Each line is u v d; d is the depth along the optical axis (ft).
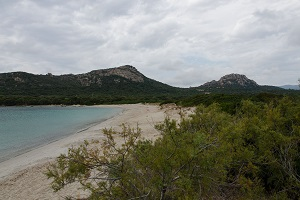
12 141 70.95
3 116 167.94
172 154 10.66
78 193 24.49
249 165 14.24
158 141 12.33
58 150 50.57
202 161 10.72
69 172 11.56
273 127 17.74
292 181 14.43
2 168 40.47
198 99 135.54
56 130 93.35
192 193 10.33
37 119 144.25
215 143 12.22
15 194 27.76
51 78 554.87
